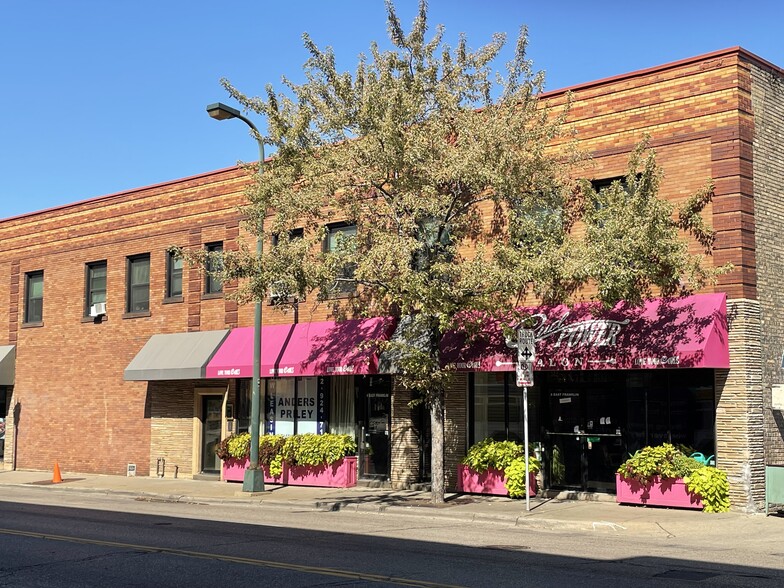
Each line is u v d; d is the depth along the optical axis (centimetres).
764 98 1761
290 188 1811
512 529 1505
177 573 1034
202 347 2447
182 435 2580
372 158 1698
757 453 1627
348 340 2128
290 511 1825
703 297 1664
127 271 2769
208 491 2186
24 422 3016
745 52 1714
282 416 2402
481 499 1850
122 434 2723
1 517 1686
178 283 2638
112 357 2770
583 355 1717
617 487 1723
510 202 1739
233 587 945
